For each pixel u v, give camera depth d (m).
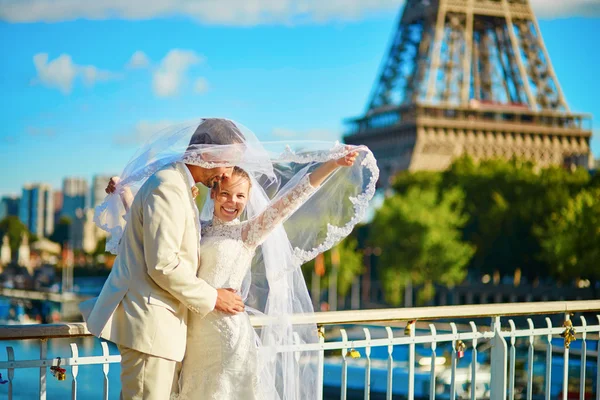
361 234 111.12
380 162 120.44
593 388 20.81
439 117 115.75
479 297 95.06
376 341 6.38
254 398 5.18
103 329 4.88
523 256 89.19
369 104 128.62
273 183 5.58
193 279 4.90
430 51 124.81
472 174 99.50
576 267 73.69
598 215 73.69
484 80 131.25
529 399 7.41
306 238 5.54
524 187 95.00
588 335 7.97
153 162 5.21
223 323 5.10
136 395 4.89
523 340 27.61
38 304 124.31
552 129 120.12
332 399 31.64
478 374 22.88
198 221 5.16
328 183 5.51
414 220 90.44
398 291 92.88
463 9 127.38
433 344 6.76
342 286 95.25
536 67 129.38
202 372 5.11
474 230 97.81
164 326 4.90
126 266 4.98
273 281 5.51
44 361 5.26
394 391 29.84
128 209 5.49
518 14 130.38
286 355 5.62
